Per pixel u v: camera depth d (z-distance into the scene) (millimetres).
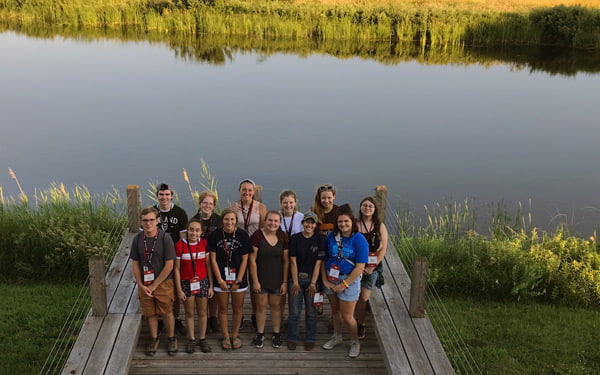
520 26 33438
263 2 35906
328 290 6656
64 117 20000
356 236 6324
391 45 33312
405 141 18844
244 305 7902
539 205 14078
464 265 10523
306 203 13680
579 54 32344
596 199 14492
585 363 8234
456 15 33969
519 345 8641
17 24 35062
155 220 6180
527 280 9984
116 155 16531
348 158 17000
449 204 13797
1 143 17250
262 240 6496
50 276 10133
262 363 6648
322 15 34031
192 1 34906
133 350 6320
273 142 18156
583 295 10008
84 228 10453
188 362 6602
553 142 19297
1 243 10289
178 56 29578
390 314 7000
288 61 29344
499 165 16938
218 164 16031
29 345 7988
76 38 32438
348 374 6570
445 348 8398
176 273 6457
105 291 6648
